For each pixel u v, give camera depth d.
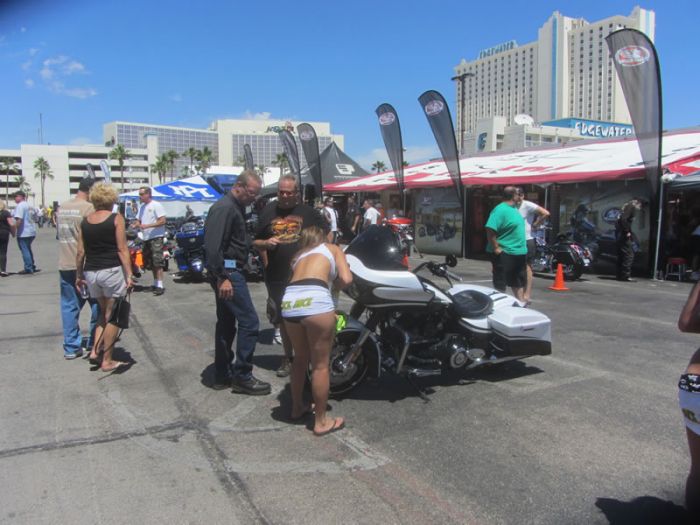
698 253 12.38
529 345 5.16
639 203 11.95
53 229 44.06
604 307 8.90
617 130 81.06
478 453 3.73
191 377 5.35
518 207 7.84
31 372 5.50
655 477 3.40
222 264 4.55
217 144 167.00
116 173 125.31
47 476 3.40
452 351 4.80
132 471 3.47
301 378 4.20
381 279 4.37
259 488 3.27
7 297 10.02
